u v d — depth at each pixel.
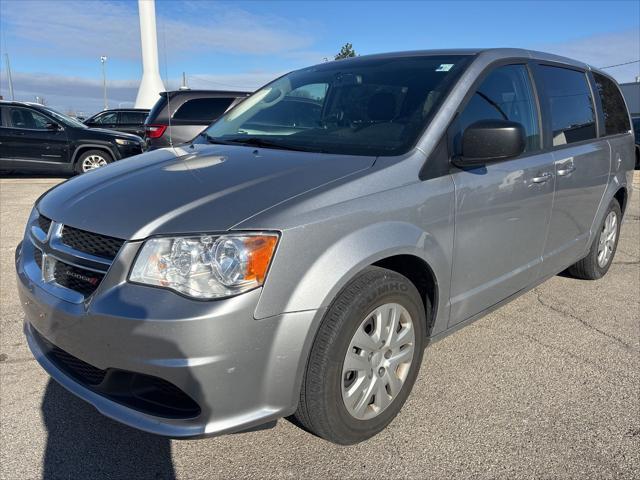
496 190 2.98
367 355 2.42
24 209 8.05
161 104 8.88
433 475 2.34
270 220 2.09
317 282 2.14
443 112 2.80
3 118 11.16
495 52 3.31
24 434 2.60
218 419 2.06
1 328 3.74
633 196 10.22
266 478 2.32
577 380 3.12
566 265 4.14
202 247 2.03
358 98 3.19
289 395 2.17
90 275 2.21
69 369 2.41
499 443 2.54
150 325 1.97
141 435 2.62
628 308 4.23
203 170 2.61
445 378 3.13
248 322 2.02
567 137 3.84
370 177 2.44
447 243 2.71
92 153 11.75
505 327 3.85
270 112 3.53
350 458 2.45
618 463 2.40
